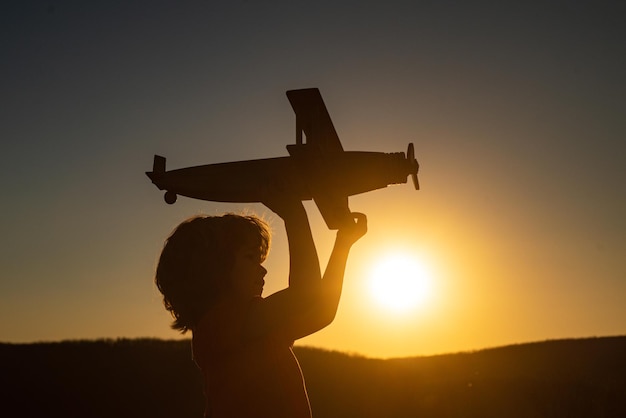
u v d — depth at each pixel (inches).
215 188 145.9
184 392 1459.2
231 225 114.7
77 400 1374.3
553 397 1406.3
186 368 1577.3
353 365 1642.5
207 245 112.7
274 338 109.7
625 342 2346.2
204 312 114.3
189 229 115.0
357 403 1374.3
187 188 148.3
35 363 1541.6
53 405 1343.5
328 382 1492.4
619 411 1305.4
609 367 2053.4
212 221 115.3
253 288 115.3
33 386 1423.5
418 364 1774.1
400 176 148.9
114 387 1453.0
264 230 118.0
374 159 147.9
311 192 124.0
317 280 111.2
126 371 1536.7
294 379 110.2
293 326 109.6
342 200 148.0
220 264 112.9
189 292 113.5
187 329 118.6
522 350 2203.5
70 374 1497.3
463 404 1366.9
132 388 1456.7
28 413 1298.0
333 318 111.4
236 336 108.7
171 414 1353.3
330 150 148.3
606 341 2374.5
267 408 107.2
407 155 153.0
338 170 148.6
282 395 108.0
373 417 1288.1
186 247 113.3
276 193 117.6
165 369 1565.0
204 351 111.2
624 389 1480.1
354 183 149.4
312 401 1369.3
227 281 113.2
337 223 117.7
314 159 113.7
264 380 107.8
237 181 146.6
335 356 1718.8
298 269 111.9
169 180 149.6
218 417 109.1
